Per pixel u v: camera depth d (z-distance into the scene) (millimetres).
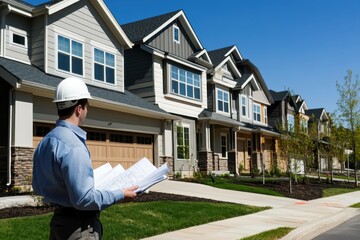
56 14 17188
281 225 10758
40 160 2885
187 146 24297
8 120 13641
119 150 18812
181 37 26516
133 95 21766
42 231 8055
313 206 15688
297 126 23359
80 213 2898
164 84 23500
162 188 17188
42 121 14734
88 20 18891
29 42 16828
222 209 12711
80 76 18188
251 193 18438
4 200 10836
